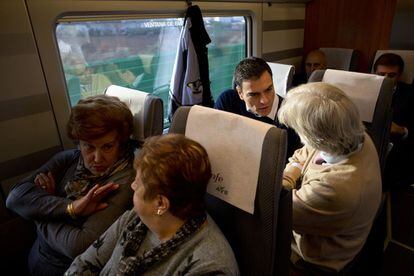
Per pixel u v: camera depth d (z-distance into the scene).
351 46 3.07
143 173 0.72
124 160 1.19
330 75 1.55
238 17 2.57
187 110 0.93
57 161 1.34
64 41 1.62
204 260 0.71
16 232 1.58
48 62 1.51
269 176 0.75
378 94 1.40
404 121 2.27
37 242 1.27
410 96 2.28
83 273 0.90
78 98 1.78
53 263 1.14
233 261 0.74
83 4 1.56
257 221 0.79
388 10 2.73
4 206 1.50
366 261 1.44
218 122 0.85
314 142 0.97
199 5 2.13
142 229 0.86
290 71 2.15
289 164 1.26
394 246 1.85
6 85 1.39
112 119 1.11
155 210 0.75
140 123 1.34
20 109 1.46
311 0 3.20
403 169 2.36
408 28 2.63
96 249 0.93
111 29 1.81
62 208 1.08
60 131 1.63
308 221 1.02
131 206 1.12
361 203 0.97
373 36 2.89
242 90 1.64
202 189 0.75
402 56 2.38
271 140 0.75
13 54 1.38
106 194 1.10
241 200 0.80
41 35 1.46
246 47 2.73
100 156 1.13
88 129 1.08
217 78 2.63
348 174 0.95
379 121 1.41
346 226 1.00
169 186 0.70
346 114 0.90
